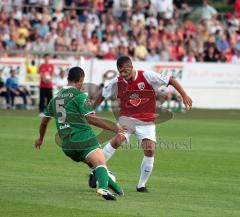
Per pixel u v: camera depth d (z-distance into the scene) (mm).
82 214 18609
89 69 56031
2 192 21859
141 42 61844
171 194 22203
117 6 66812
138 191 22562
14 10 64312
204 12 68812
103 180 20531
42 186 23125
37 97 56094
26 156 30453
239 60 63031
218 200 21312
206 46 62156
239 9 69375
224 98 59281
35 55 55969
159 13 66938
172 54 61938
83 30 61938
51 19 63250
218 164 29094
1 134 38531
